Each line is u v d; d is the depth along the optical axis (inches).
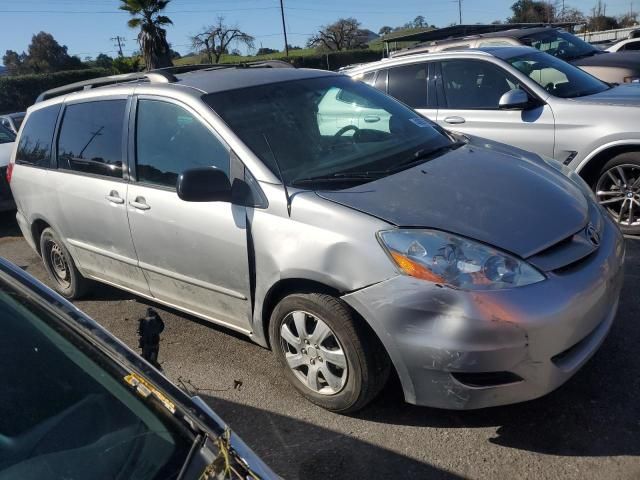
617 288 124.9
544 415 121.9
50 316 72.6
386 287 111.5
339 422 127.0
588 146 213.8
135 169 159.5
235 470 60.2
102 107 173.6
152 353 84.8
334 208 120.6
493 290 106.5
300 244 122.0
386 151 146.6
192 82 156.9
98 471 59.6
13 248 294.2
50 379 66.9
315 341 125.6
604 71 370.6
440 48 398.9
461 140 164.1
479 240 111.6
